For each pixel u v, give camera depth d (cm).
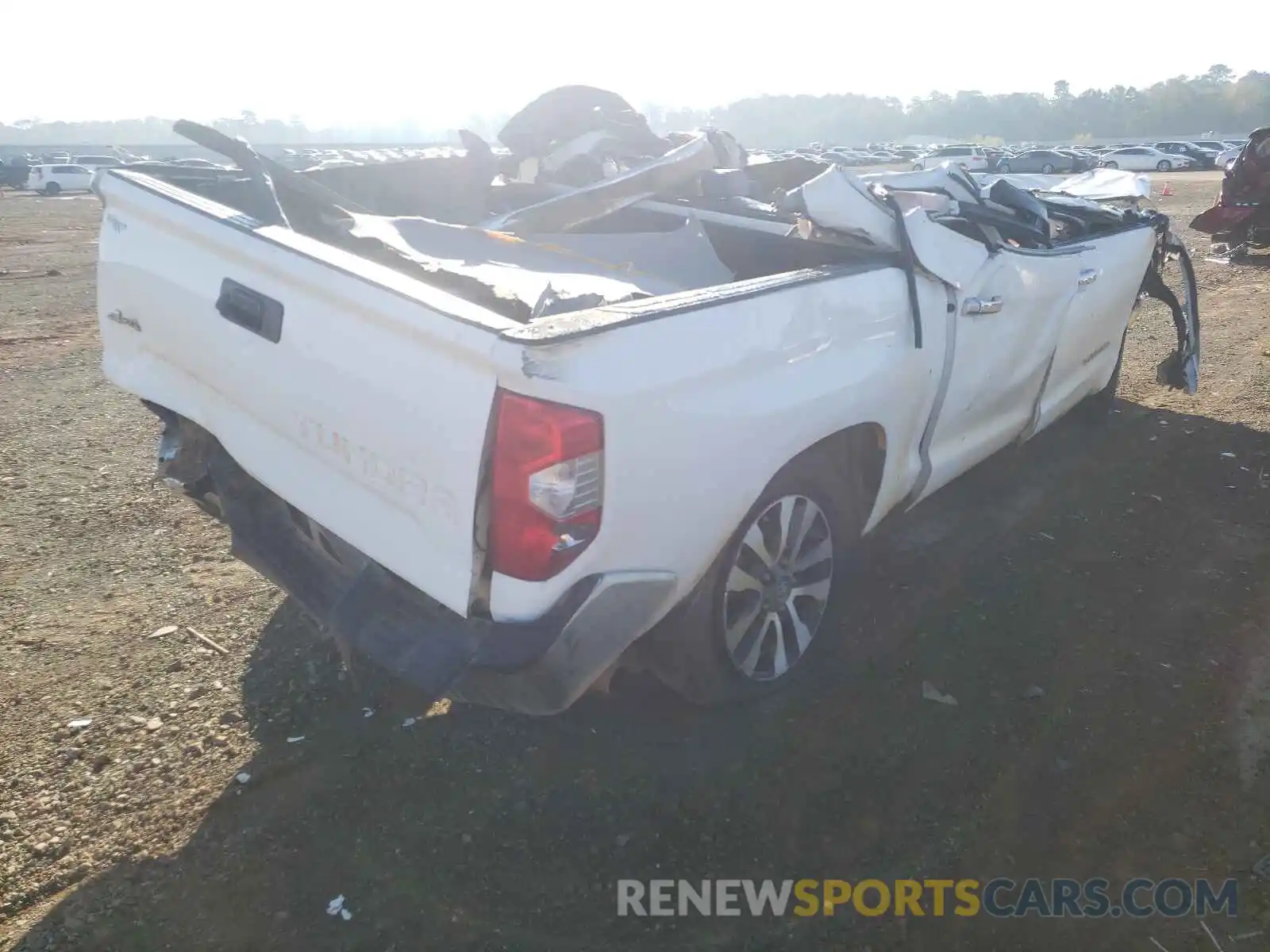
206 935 244
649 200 474
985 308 380
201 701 335
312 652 362
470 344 225
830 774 297
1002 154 4769
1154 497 491
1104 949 240
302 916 249
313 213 396
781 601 324
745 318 271
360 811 284
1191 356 618
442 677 242
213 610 395
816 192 327
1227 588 402
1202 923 246
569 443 228
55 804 288
